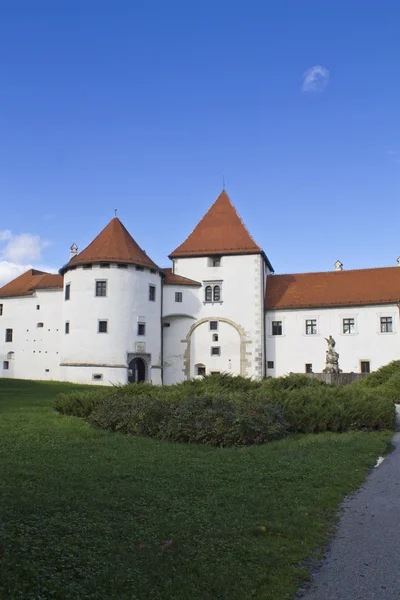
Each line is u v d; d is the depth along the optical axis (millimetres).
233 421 16016
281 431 17172
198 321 50969
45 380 47969
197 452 14203
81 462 12062
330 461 13062
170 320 51188
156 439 16312
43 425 17812
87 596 5602
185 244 53031
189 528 7742
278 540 7594
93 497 9062
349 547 7508
